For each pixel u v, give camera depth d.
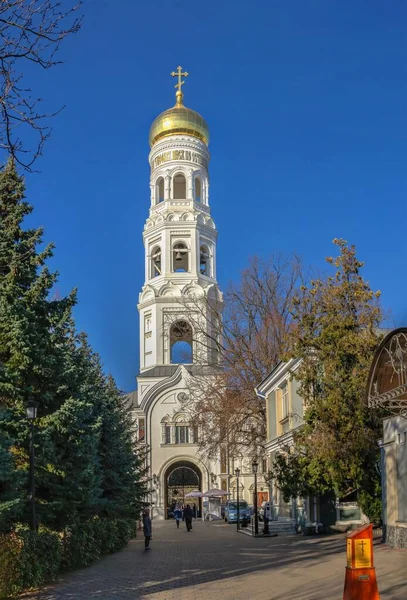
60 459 20.09
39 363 19.14
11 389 18.67
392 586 14.48
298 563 20.23
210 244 69.69
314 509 31.81
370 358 27.75
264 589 15.20
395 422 23.20
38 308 19.72
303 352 28.95
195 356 55.81
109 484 29.23
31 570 15.65
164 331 67.69
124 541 29.89
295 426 33.69
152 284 69.38
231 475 66.44
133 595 14.88
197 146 70.75
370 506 27.80
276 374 36.97
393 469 23.41
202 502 66.69
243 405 45.06
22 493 17.19
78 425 20.66
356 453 27.14
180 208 69.25
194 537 36.88
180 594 14.88
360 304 29.05
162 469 67.12
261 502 59.53
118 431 30.78
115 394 40.28
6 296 19.22
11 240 19.91
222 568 20.05
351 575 10.73
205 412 49.00
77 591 15.59
